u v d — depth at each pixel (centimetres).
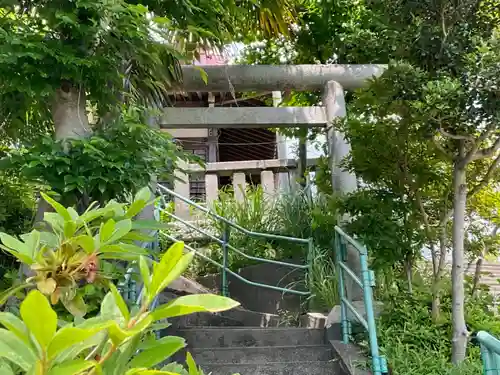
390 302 321
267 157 859
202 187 648
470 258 360
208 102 666
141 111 235
